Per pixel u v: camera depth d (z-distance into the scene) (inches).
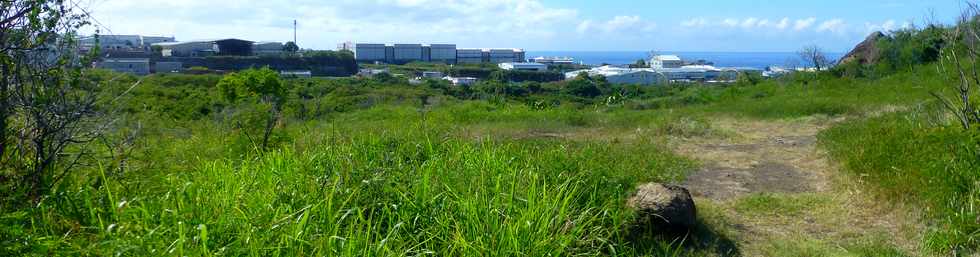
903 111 409.7
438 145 241.6
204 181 178.2
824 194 235.9
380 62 2726.4
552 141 311.9
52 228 142.9
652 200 181.0
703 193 243.6
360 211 146.4
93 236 138.3
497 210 155.2
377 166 198.7
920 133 237.6
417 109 567.2
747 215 213.5
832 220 205.9
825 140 320.5
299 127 347.9
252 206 152.9
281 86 410.0
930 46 665.0
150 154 196.9
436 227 154.4
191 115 362.6
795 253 178.2
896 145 248.5
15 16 156.1
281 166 195.2
